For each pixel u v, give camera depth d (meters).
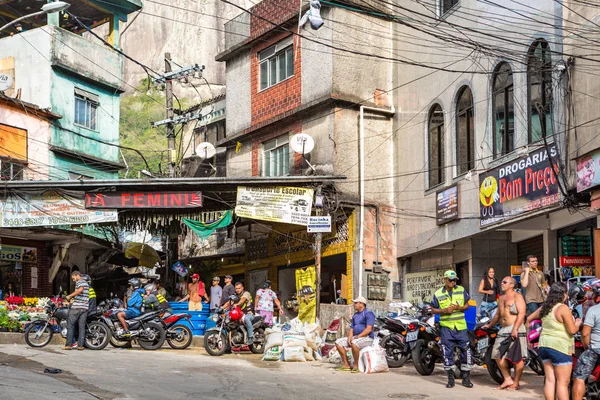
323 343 16.67
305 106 24.30
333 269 24.64
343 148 23.56
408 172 23.34
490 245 20.97
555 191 16.38
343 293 23.47
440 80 21.73
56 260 27.42
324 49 23.89
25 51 30.11
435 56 22.00
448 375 12.08
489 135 19.28
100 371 13.11
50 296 27.28
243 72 27.80
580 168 15.45
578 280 15.49
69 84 30.50
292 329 15.87
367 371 13.68
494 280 16.44
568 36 16.16
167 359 15.34
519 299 11.71
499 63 18.97
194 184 20.69
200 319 19.53
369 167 23.77
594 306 9.62
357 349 13.95
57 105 29.78
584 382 9.56
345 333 19.53
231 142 28.16
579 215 17.45
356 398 10.91
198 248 31.95
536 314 10.38
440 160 21.91
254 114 27.05
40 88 29.70
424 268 23.14
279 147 26.05
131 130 88.19
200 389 11.48
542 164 16.89
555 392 10.27
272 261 26.91
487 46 19.30
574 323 9.66
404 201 23.50
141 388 11.44
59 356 15.11
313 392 11.40
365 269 23.12
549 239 18.83
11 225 20.97
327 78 23.64
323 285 25.02
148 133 87.25
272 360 15.66
